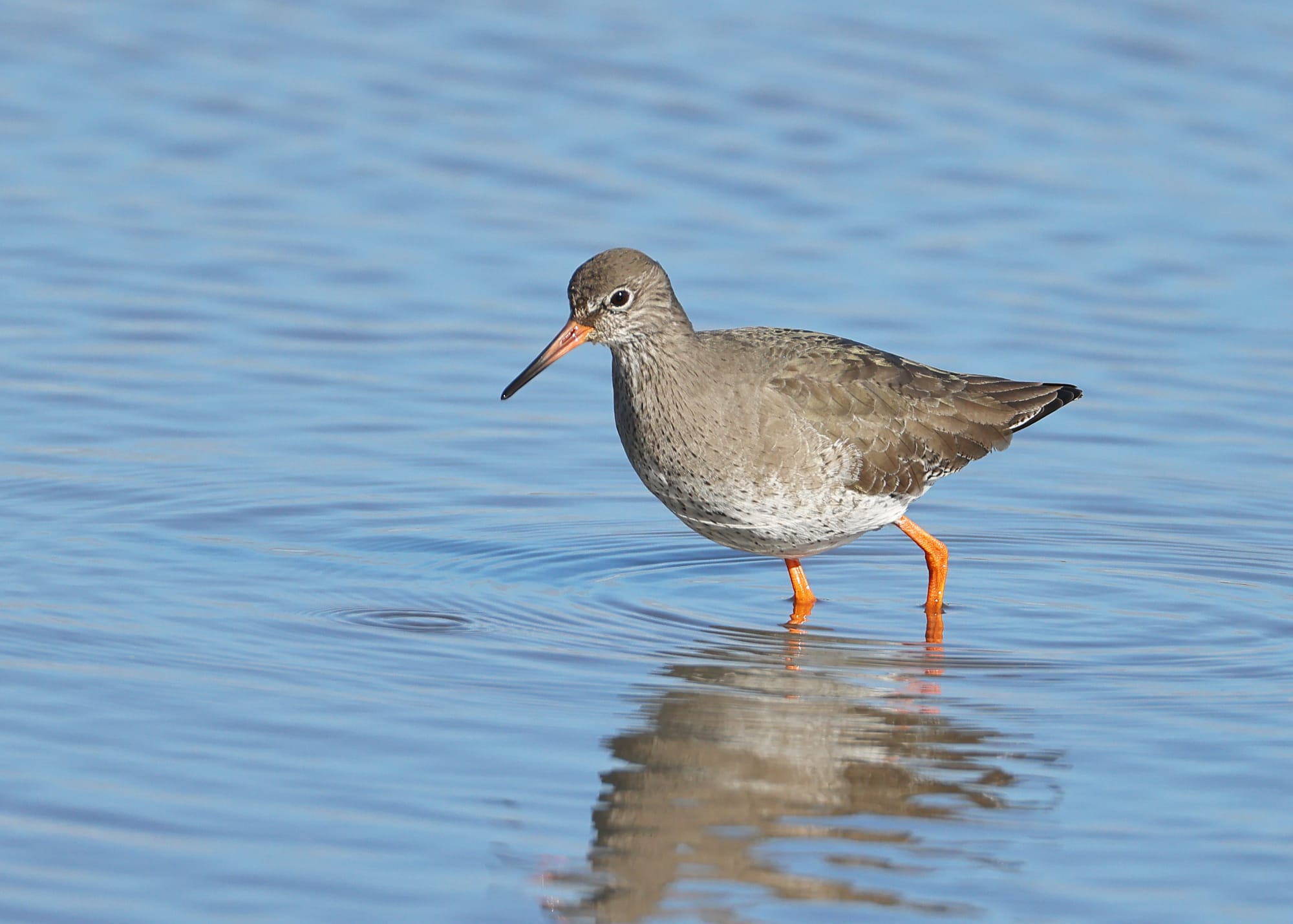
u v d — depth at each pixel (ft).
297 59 89.45
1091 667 43.32
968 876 32.50
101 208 74.23
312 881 31.60
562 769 36.40
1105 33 93.35
